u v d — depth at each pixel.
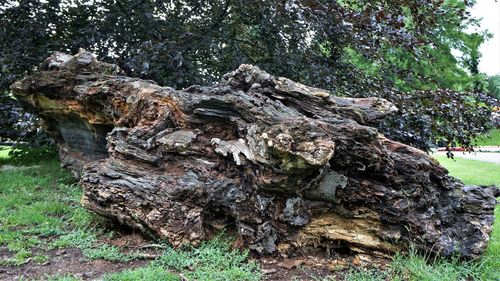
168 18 8.41
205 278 3.27
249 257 3.78
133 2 8.05
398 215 3.76
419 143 7.32
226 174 4.02
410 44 7.39
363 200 3.80
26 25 7.62
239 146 3.89
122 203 4.05
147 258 3.72
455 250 3.74
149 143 4.23
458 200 4.04
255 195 3.82
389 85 7.76
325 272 3.61
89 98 5.27
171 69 7.24
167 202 3.90
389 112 4.43
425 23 7.72
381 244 3.82
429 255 3.79
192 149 4.14
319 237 3.90
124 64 7.26
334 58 8.21
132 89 4.86
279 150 3.34
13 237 4.07
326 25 7.27
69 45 7.84
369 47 7.53
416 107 7.28
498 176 11.69
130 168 4.22
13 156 8.72
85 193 4.30
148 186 4.01
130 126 4.84
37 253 3.77
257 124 3.88
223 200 3.90
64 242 3.96
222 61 8.32
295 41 8.09
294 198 3.75
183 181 3.96
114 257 3.67
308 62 7.74
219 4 8.55
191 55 8.02
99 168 4.35
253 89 4.42
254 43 8.77
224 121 4.18
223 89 4.31
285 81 4.38
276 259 3.77
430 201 3.92
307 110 4.25
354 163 3.76
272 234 3.81
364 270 3.62
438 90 7.51
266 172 3.62
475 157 19.72
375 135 3.78
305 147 3.37
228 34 8.50
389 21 7.27
